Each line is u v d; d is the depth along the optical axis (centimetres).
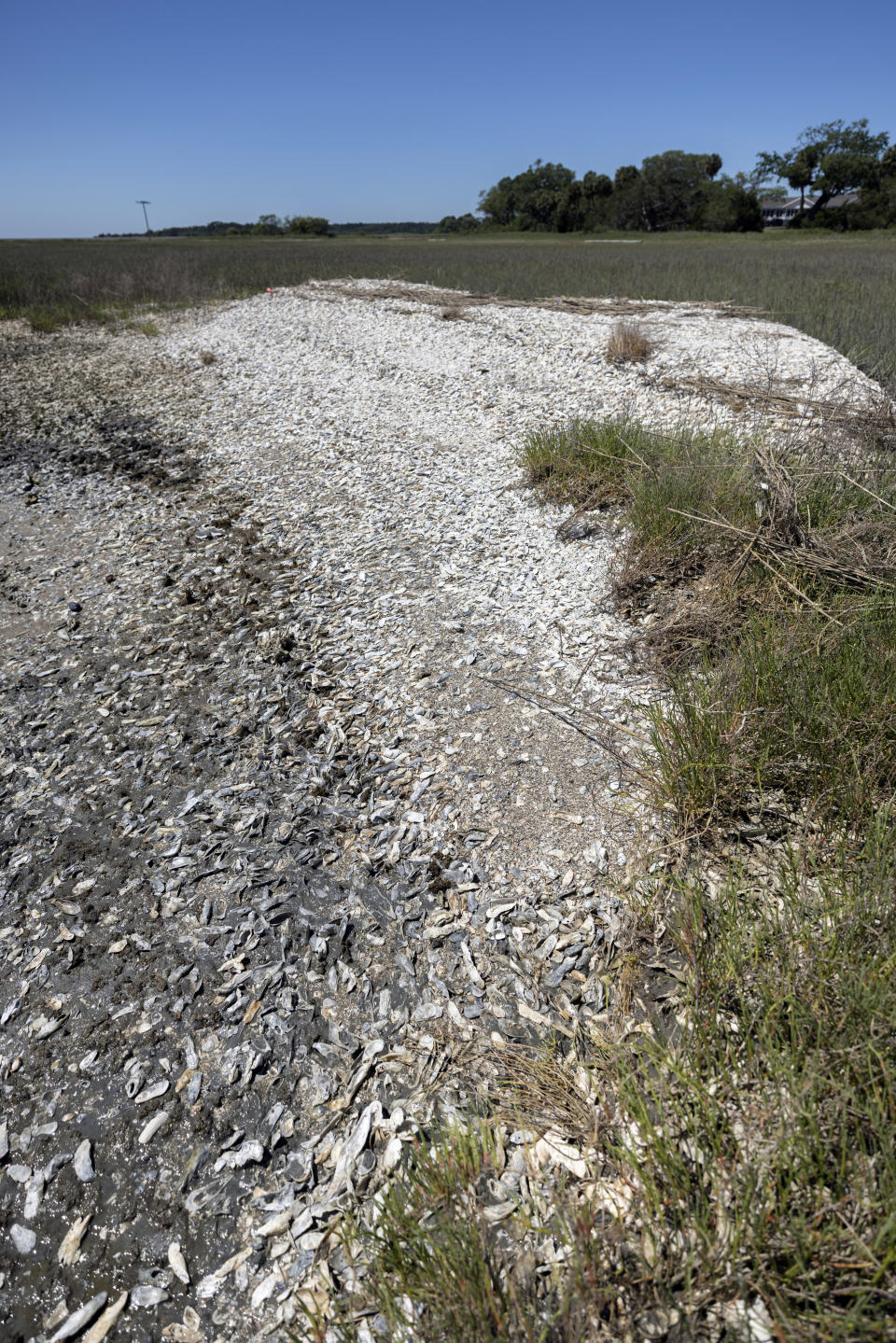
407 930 309
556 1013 274
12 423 1031
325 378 1095
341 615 521
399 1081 259
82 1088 266
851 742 323
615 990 277
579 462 645
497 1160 229
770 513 464
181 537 665
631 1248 200
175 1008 289
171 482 788
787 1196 193
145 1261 221
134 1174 241
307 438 870
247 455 841
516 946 298
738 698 354
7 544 683
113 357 1398
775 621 413
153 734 433
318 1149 242
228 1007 288
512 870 327
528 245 4125
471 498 659
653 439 646
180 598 566
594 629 466
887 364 912
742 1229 191
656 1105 231
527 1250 207
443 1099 252
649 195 6356
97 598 580
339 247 3947
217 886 337
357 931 311
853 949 247
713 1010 245
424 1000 283
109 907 332
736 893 286
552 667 440
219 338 1428
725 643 419
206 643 510
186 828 369
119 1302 213
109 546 663
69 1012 292
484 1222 212
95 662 504
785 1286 182
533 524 598
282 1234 223
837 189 6388
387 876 333
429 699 429
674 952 285
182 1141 248
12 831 377
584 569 525
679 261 2298
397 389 1002
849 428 668
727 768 330
